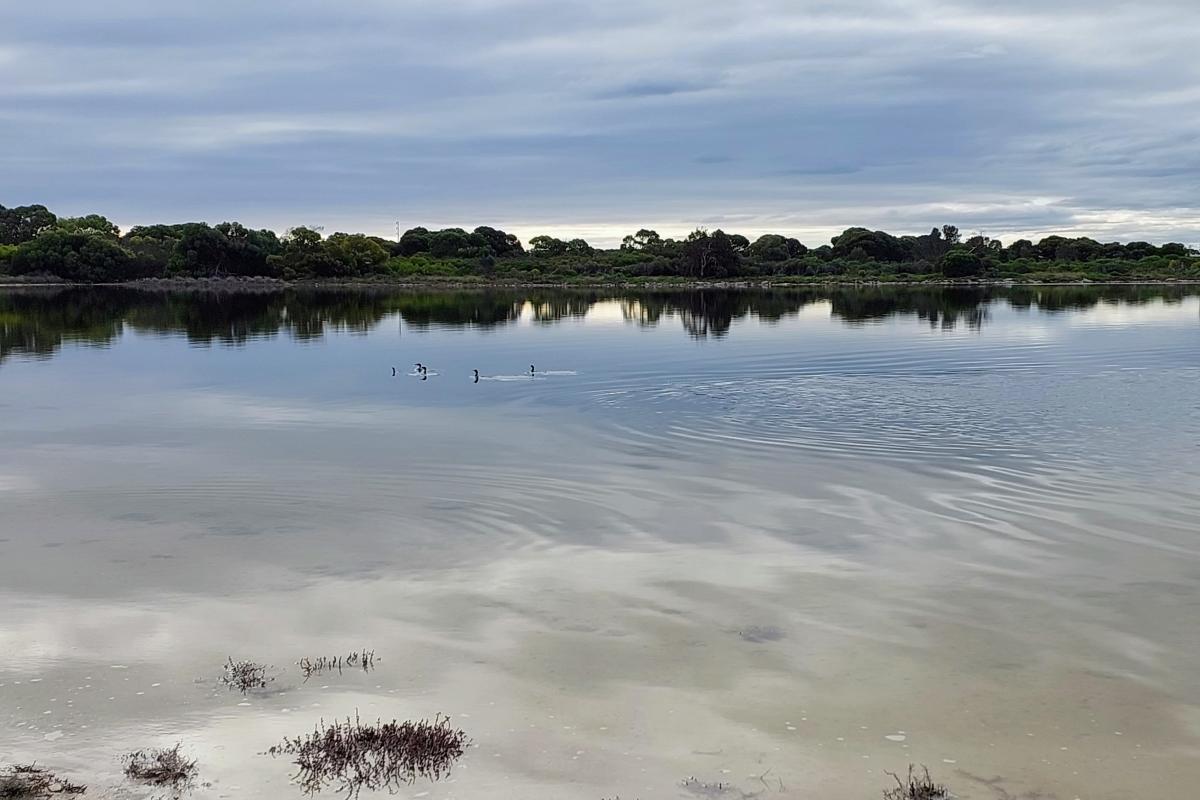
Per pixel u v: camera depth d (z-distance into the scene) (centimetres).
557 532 1609
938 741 948
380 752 922
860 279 13975
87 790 870
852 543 1529
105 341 5272
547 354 4359
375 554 1505
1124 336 4884
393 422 2675
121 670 1105
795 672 1089
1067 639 1166
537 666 1108
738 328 5656
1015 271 14725
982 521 1631
